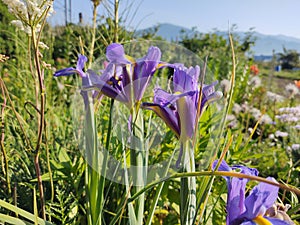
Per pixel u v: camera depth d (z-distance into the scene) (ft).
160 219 1.19
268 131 2.80
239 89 3.19
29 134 1.47
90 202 0.83
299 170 1.53
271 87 4.59
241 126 2.46
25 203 1.11
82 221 1.11
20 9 0.68
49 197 1.16
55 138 1.49
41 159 1.28
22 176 1.22
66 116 1.90
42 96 0.78
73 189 1.20
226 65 4.01
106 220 1.13
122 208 0.79
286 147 2.22
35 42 0.78
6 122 1.37
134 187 0.87
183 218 0.78
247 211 0.68
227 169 0.77
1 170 1.19
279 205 0.83
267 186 0.69
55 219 1.11
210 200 1.17
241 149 1.38
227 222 0.71
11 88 2.19
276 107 3.53
